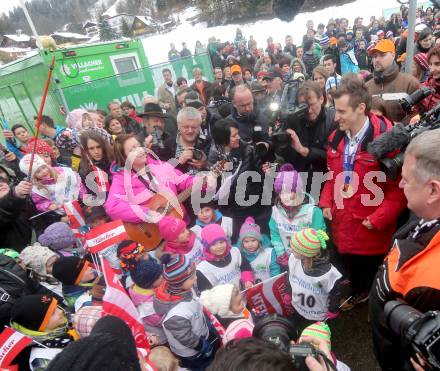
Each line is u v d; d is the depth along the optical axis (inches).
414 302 40.3
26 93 242.4
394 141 56.9
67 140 145.3
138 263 76.4
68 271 77.5
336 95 76.5
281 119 97.8
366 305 97.6
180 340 65.9
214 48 421.1
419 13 483.5
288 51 454.0
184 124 104.5
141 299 77.1
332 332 93.2
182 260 68.0
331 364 39.7
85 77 242.4
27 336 55.6
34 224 115.4
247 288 86.1
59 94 219.3
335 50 328.8
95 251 80.8
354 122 77.0
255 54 475.8
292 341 44.6
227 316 72.6
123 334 32.3
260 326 47.9
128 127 172.9
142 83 256.8
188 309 67.1
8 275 77.6
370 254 86.4
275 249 97.1
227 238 91.7
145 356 53.8
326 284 79.6
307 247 76.5
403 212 87.5
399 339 42.5
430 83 96.0
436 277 38.4
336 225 90.4
